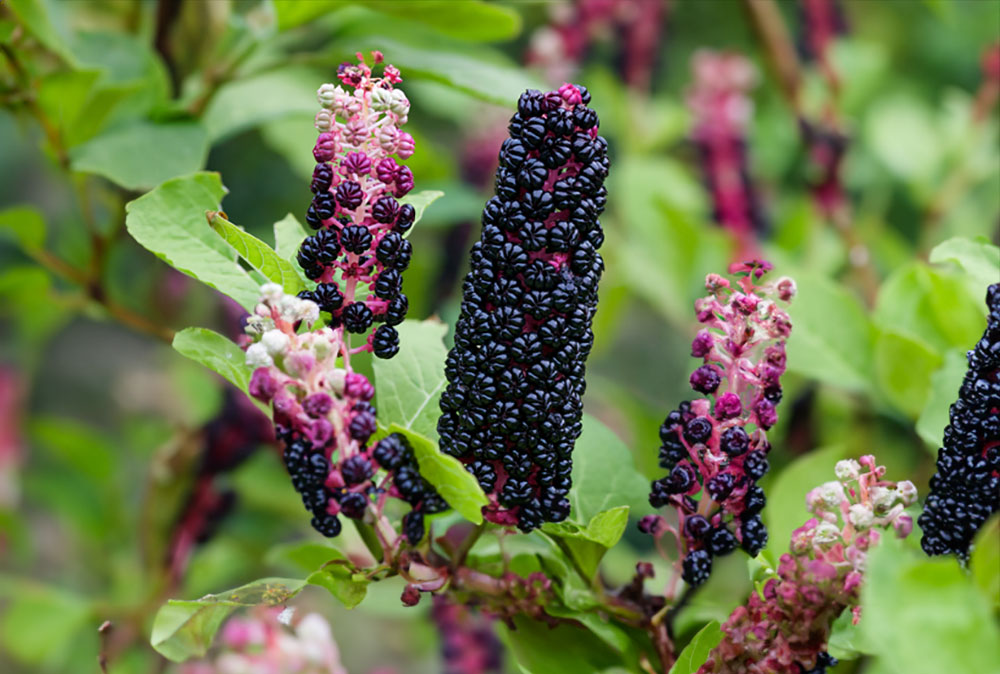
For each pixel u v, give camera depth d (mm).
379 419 932
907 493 898
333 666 1025
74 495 1491
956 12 1771
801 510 981
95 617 1227
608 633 936
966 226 1415
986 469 896
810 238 1343
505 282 883
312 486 892
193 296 1380
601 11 1458
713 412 908
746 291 911
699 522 909
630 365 1991
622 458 971
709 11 1935
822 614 891
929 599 851
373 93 895
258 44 1082
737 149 1352
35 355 1643
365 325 900
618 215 1520
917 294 1060
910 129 1434
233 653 1021
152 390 1702
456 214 1175
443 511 912
